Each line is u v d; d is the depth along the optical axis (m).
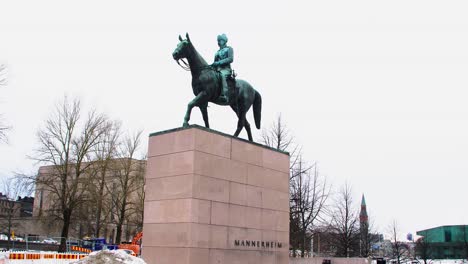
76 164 44.94
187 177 13.75
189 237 13.24
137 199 58.28
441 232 115.06
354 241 50.91
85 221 51.50
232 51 16.67
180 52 14.80
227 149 14.98
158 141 14.81
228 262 14.23
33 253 30.28
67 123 45.28
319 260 37.00
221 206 14.38
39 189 45.88
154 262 13.88
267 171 16.42
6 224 73.06
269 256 15.75
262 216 15.80
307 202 40.09
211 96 15.48
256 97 18.30
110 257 13.84
